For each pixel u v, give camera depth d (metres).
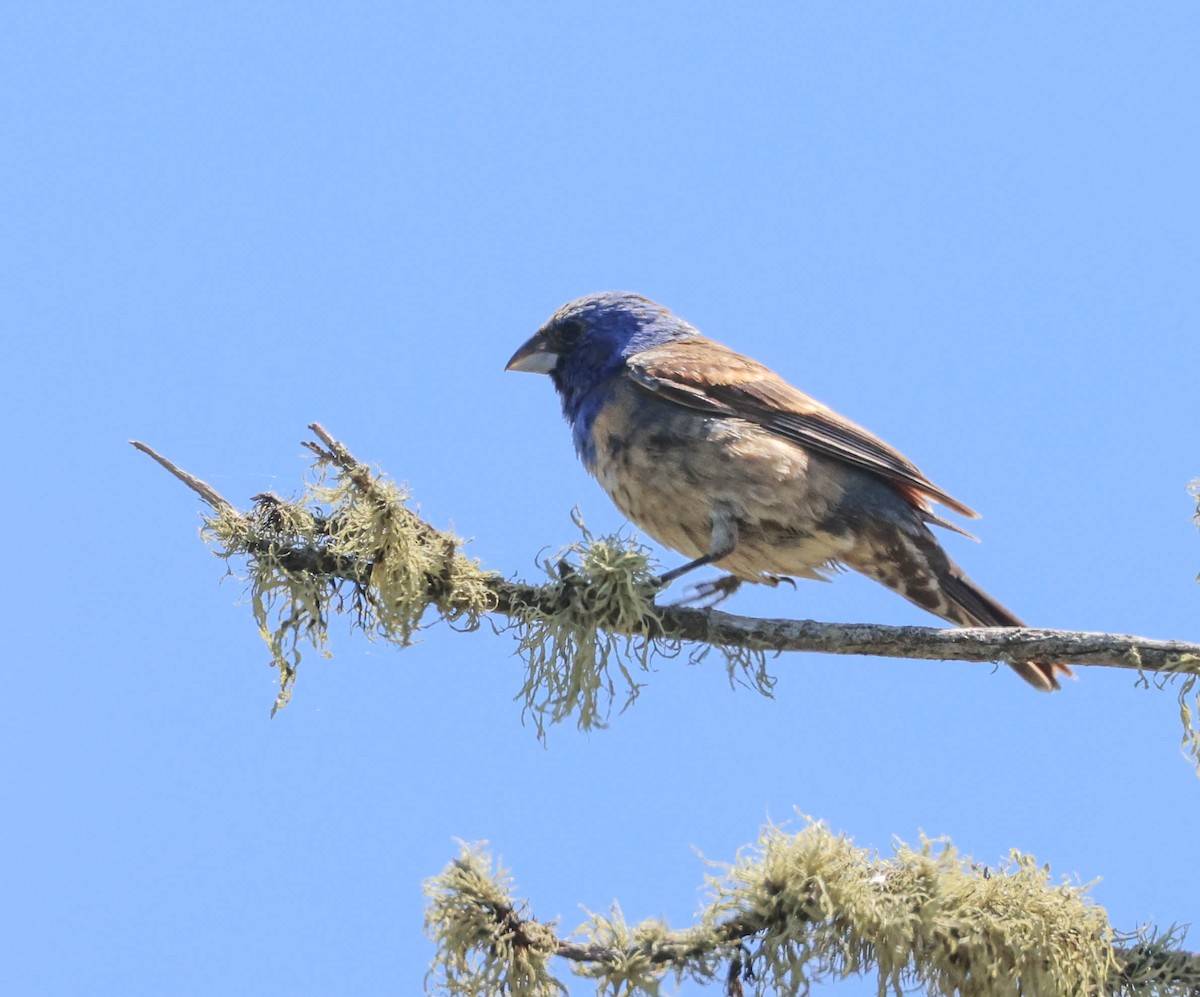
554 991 8.08
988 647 9.47
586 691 9.62
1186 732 9.19
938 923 8.08
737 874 8.21
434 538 9.65
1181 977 8.40
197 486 9.85
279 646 9.67
